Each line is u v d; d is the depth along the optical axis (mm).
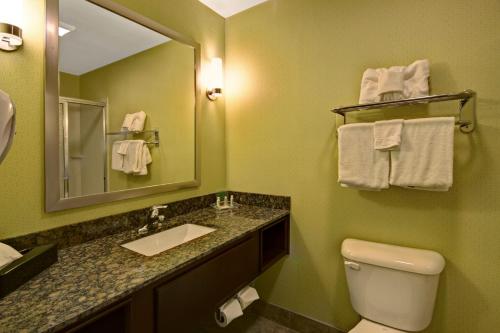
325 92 1595
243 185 1963
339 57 1542
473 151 1204
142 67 1440
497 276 1180
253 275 1408
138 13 1398
